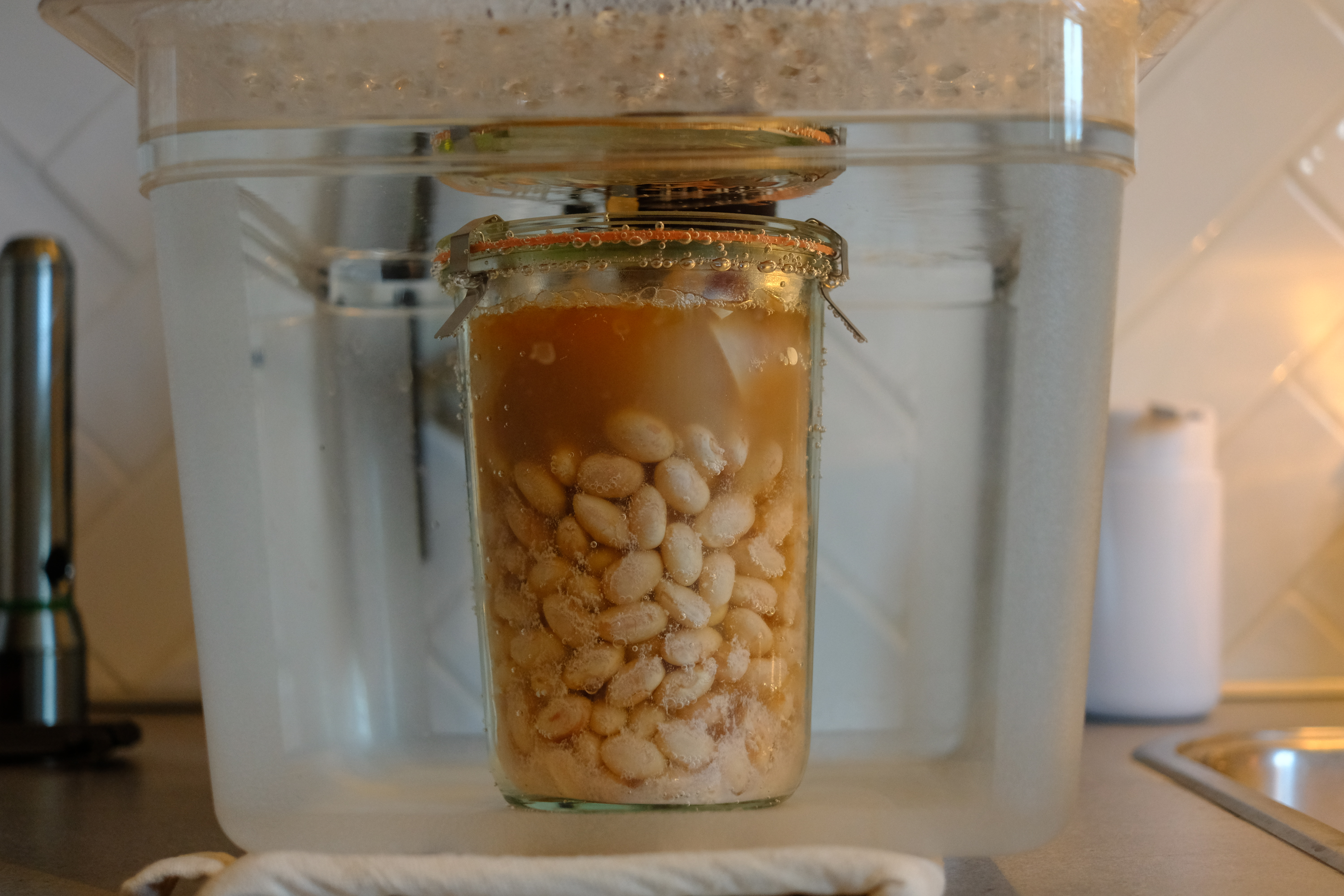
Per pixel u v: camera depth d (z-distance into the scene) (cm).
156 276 81
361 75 50
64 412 73
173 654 81
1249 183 80
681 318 51
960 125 49
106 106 80
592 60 49
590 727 51
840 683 62
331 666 57
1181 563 75
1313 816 71
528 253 51
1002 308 55
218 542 52
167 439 81
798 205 55
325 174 51
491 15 49
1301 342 81
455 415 65
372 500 62
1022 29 49
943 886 49
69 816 61
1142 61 54
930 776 56
